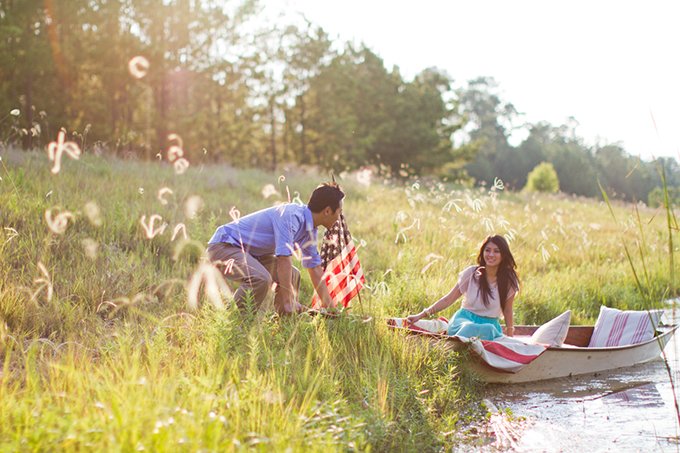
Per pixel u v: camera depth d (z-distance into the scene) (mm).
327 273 7484
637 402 6418
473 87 128500
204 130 33406
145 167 17172
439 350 6520
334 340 6211
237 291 6941
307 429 4367
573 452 5062
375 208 17688
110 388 4254
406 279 8703
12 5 23484
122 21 28266
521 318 9000
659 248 14227
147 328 6570
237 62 33594
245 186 18750
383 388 5355
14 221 9109
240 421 4180
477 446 5141
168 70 30000
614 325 8422
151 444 3482
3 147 13672
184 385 4641
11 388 4754
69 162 15016
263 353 5652
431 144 50344
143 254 9359
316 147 41750
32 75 24531
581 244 14977
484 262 7316
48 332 6531
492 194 9594
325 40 39781
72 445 3549
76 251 8656
